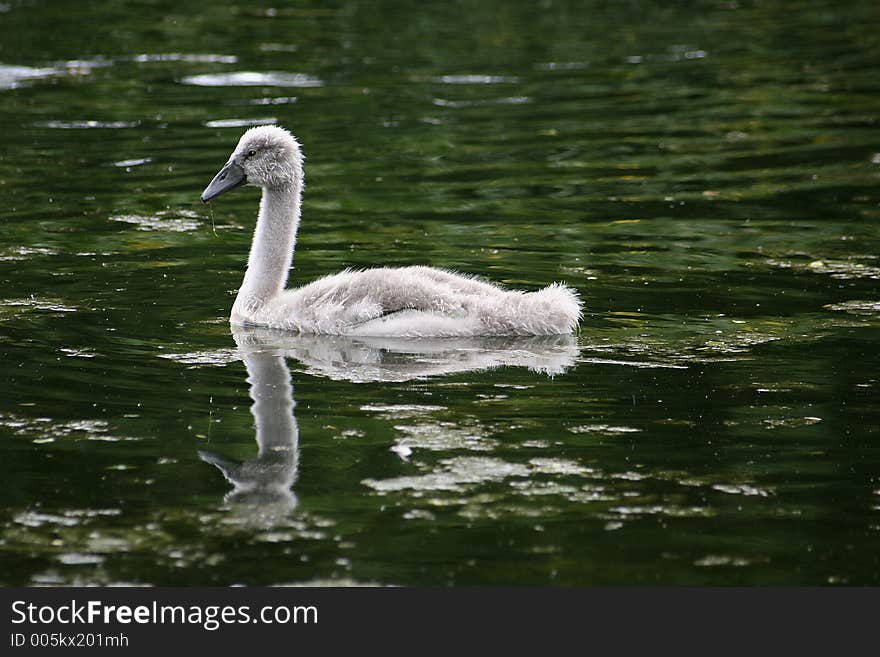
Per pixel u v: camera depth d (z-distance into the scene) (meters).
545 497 10.41
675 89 29.03
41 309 15.13
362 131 25.16
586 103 27.73
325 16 37.47
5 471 10.77
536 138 24.84
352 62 31.45
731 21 37.53
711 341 14.15
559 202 20.59
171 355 13.63
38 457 11.02
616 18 37.94
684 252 17.88
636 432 11.62
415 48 33.22
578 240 18.48
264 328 14.70
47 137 24.39
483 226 19.20
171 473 10.77
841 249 18.02
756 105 27.55
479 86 29.22
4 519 10.02
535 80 29.86
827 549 9.68
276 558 9.54
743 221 19.52
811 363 13.41
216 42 33.50
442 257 17.53
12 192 20.75
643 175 22.31
